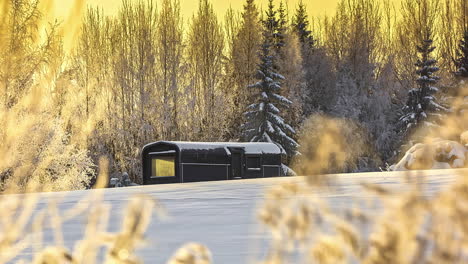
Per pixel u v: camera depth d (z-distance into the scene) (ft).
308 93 531.91
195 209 80.94
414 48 579.07
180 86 487.20
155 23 489.67
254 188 116.37
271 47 502.79
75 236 54.03
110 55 461.37
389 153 517.96
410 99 479.00
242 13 537.65
